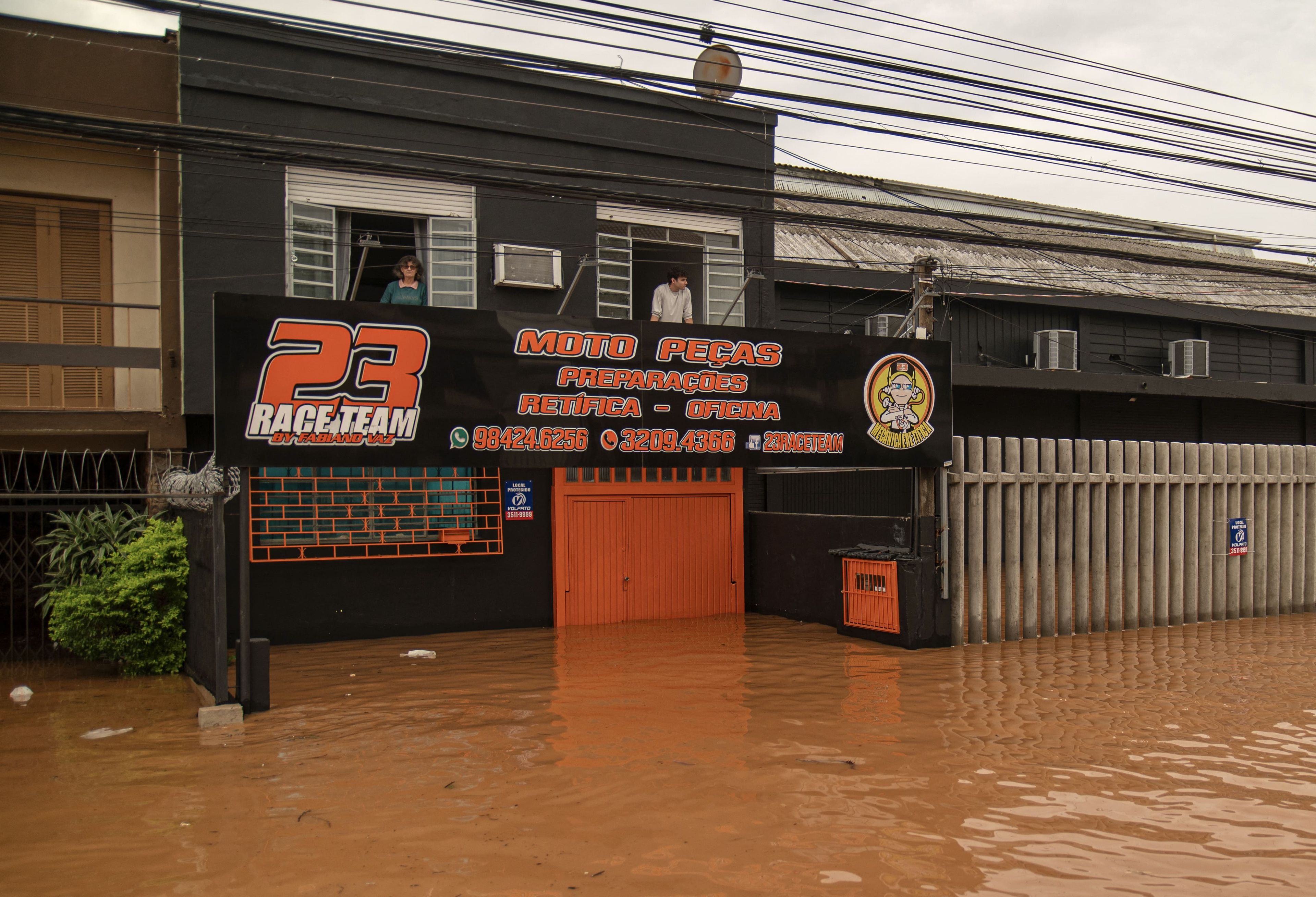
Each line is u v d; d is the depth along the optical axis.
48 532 11.69
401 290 11.58
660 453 9.85
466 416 9.02
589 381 9.57
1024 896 4.43
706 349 10.04
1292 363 22.02
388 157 11.75
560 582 12.34
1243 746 6.81
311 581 11.17
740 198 13.87
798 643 11.03
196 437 11.14
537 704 8.08
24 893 4.53
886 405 10.68
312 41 11.32
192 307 10.76
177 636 9.49
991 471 11.12
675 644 10.96
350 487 11.41
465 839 5.12
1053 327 19.09
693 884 4.57
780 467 10.32
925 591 10.61
